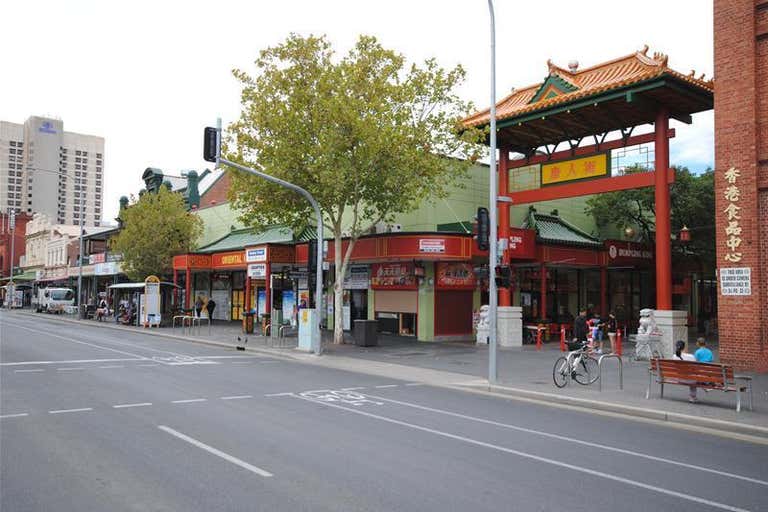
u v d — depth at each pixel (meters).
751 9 17.12
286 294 34.53
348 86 21.61
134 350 21.53
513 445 8.53
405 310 28.11
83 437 8.34
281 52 22.48
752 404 11.52
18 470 6.79
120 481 6.42
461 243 25.52
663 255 20.83
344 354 21.52
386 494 6.16
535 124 23.33
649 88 19.55
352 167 21.95
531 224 30.20
